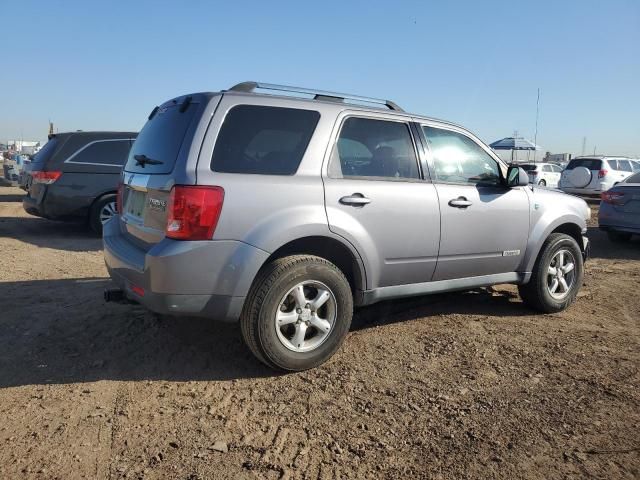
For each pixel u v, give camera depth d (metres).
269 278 3.61
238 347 4.33
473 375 3.88
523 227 5.07
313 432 3.11
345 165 4.07
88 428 3.12
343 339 4.01
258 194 3.60
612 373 3.94
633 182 10.09
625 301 5.99
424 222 4.36
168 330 4.66
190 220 3.41
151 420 3.22
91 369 3.91
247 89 3.94
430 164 4.56
